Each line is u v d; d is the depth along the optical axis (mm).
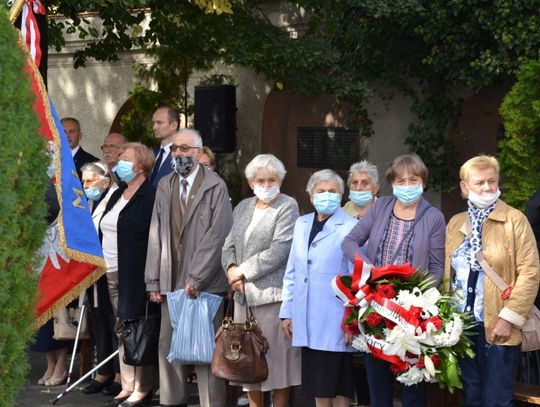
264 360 7078
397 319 6094
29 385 9281
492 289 6156
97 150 16234
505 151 9555
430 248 6453
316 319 6785
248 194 14359
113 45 12523
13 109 4688
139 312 8125
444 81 12289
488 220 6250
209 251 7691
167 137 9320
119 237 8227
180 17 11180
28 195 4812
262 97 14141
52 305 6418
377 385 6609
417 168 6438
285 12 13336
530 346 6242
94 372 9234
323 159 13625
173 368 7977
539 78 9305
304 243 6938
